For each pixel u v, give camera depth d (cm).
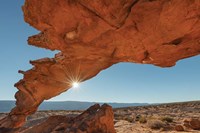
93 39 662
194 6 501
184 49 770
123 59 888
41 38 827
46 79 1180
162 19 545
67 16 577
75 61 960
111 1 494
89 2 508
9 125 1348
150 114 3959
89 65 990
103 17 549
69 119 1224
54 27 633
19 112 1368
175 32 610
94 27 597
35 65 1102
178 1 486
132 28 588
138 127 2086
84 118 1154
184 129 1847
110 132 1137
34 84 1223
